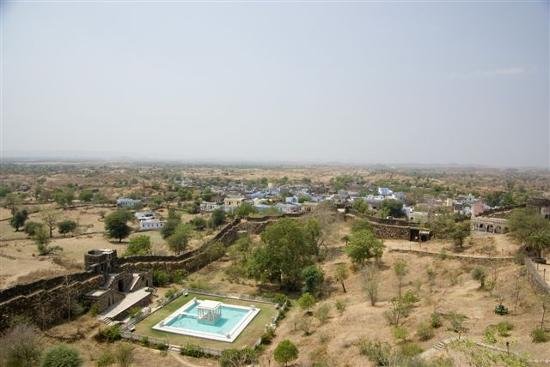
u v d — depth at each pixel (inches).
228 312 2153.1
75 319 1878.7
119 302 2110.0
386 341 1487.5
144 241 3282.5
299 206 5910.4
